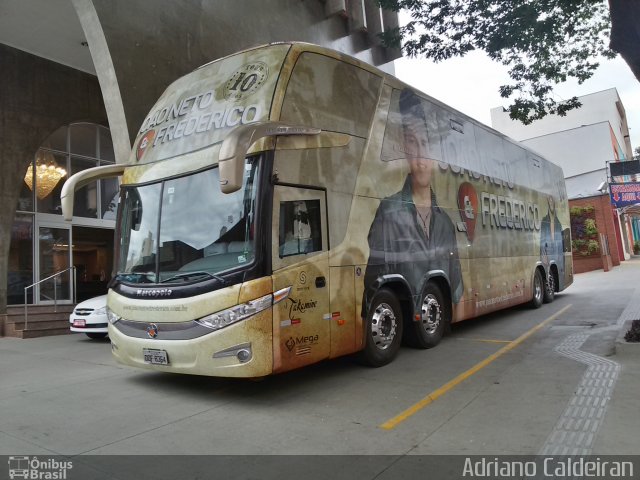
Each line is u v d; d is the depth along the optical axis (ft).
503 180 37.11
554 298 50.75
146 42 35.50
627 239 129.90
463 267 29.96
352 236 21.21
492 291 33.50
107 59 33.22
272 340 17.22
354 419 16.12
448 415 16.16
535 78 33.65
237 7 44.37
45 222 51.16
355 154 22.02
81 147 55.42
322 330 19.25
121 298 20.43
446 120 30.12
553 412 15.84
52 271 51.62
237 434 15.12
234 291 17.20
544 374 20.49
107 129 57.88
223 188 15.53
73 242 63.36
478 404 17.13
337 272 20.22
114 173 22.54
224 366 17.26
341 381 20.72
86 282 64.59
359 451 13.53
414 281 25.27
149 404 18.60
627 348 22.27
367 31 61.46
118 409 18.04
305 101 19.89
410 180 25.61
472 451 13.23
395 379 20.80
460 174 30.76
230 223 18.10
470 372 21.54
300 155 19.24
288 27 50.67
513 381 19.74
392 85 25.31
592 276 77.87
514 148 40.11
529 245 41.16
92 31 33.30
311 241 19.26
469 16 30.19
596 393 17.42
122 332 20.29
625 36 21.33
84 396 20.06
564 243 51.34
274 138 18.26
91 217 55.77
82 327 36.78
